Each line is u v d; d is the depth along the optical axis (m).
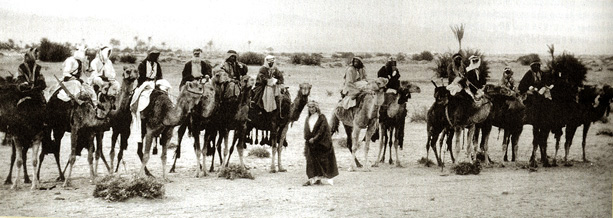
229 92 13.58
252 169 15.07
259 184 13.07
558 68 15.62
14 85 11.96
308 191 12.32
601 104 15.90
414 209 10.80
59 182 12.97
